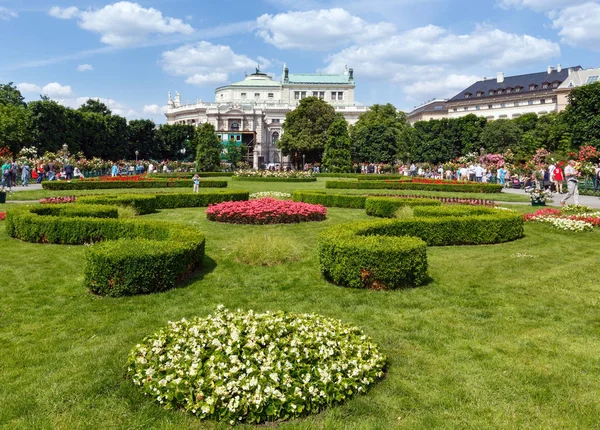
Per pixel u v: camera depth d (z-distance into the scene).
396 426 4.25
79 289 8.30
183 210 19.69
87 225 11.86
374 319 6.87
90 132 64.12
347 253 8.32
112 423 4.27
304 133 73.06
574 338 6.16
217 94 123.00
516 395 4.75
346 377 4.73
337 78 120.31
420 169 52.09
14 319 6.88
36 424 4.24
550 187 29.41
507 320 6.83
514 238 13.01
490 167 46.88
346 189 31.39
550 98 97.62
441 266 10.05
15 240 12.44
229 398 4.32
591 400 4.65
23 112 55.00
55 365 5.37
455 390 4.85
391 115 84.94
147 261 7.96
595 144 46.66
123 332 6.36
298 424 4.25
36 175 37.75
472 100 112.06
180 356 4.74
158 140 82.69
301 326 5.33
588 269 9.69
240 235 13.72
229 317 5.56
